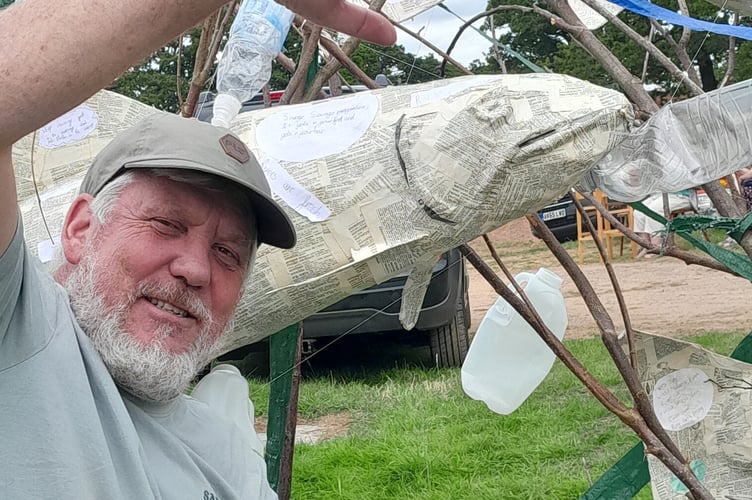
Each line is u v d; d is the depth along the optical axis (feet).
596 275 30.91
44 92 2.28
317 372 18.53
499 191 4.12
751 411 5.30
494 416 13.75
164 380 3.92
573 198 5.86
